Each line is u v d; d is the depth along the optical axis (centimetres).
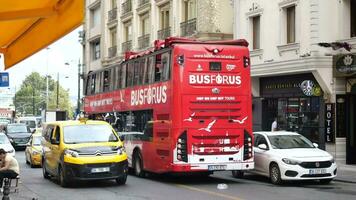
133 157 1988
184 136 1620
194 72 1636
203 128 1638
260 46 2673
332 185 1653
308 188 1573
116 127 2198
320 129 2323
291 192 1479
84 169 1577
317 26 2283
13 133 4006
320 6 2288
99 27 5078
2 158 1346
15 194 1459
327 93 2275
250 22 2764
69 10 371
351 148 2267
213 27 3150
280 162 1639
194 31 3241
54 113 5934
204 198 1369
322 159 1630
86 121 1744
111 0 4819
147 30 4038
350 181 1722
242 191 1507
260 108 2772
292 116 2542
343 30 2241
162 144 1698
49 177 1922
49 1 386
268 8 2609
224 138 1659
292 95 2525
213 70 1653
